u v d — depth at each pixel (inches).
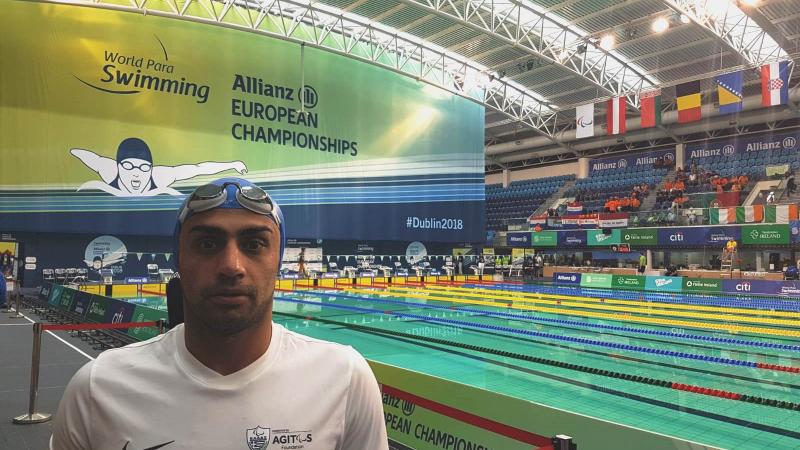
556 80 932.6
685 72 882.8
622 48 795.4
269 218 43.6
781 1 641.0
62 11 626.5
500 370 261.9
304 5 703.7
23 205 605.0
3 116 597.0
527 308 524.7
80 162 634.2
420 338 355.3
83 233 643.5
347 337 358.9
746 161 1051.3
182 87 700.7
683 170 1112.2
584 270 988.6
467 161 991.6
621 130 784.9
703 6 653.3
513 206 1346.0
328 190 829.2
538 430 108.7
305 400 41.9
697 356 296.5
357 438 45.3
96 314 368.5
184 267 41.7
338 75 842.8
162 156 684.7
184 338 42.9
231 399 40.3
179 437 38.9
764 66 670.5
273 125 775.7
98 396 40.0
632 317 457.4
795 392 221.8
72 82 630.5
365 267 874.1
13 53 602.2
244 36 751.1
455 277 965.2
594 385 232.7
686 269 887.1
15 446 160.9
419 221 928.9
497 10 708.7
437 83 869.2
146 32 675.4
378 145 885.2
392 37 811.4
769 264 851.4
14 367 260.8
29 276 629.9
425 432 134.3
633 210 1041.5
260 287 41.8
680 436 167.9
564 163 1371.8
